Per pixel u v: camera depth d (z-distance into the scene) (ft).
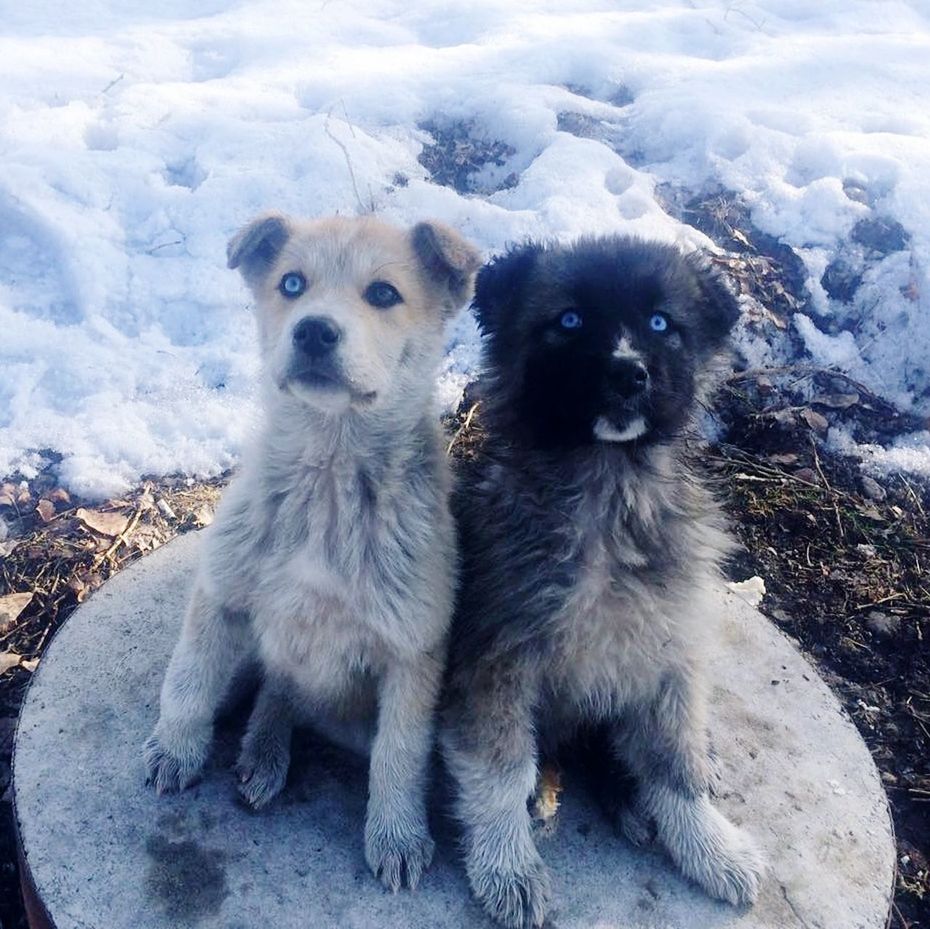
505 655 2.05
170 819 2.10
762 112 4.83
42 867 1.98
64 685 2.36
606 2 6.36
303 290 2.15
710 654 2.28
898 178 4.40
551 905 2.04
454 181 4.47
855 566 3.43
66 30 5.60
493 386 2.27
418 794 2.12
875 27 6.15
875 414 3.88
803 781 2.34
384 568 2.01
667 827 2.17
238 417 3.54
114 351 3.65
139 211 4.10
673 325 2.17
